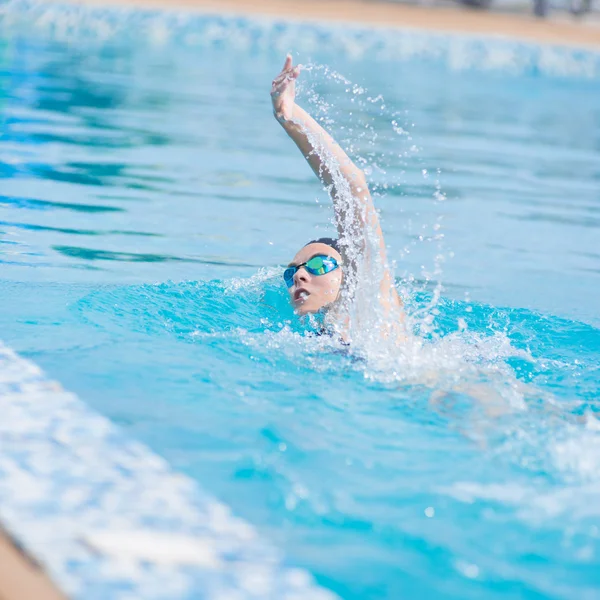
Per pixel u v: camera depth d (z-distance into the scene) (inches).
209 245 335.9
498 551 126.2
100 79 832.3
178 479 137.7
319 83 919.7
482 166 602.5
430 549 125.1
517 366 221.6
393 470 150.3
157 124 634.8
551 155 679.1
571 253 387.9
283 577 113.3
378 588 113.8
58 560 111.7
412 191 499.5
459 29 1471.5
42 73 826.2
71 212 364.2
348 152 594.9
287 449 154.8
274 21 1256.2
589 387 211.2
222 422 164.6
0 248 295.0
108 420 159.2
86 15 1205.7
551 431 171.9
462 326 251.8
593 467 156.9
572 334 259.6
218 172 494.0
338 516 132.0
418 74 1139.9
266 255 329.4
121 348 202.7
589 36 1587.1
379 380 196.7
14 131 547.2
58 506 125.2
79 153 501.0
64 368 185.3
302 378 194.4
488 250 381.4
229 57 1122.0
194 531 122.3
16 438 146.6
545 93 1125.1
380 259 227.3
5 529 118.3
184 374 189.5
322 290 236.8
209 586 109.0
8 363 185.0
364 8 1614.2
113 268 284.7
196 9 1316.4
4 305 229.8
